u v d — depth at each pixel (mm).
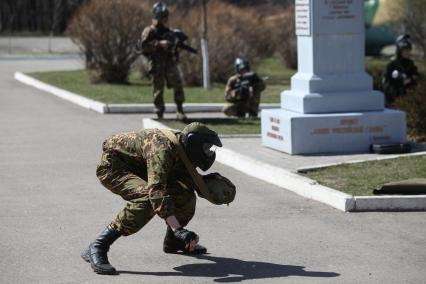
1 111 25203
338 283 9078
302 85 17188
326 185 13547
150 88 31516
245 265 9805
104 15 33094
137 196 9391
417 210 12367
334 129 16703
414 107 18891
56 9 72312
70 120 23219
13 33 75062
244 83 22922
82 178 15211
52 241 10914
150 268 9703
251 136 19250
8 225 11781
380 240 10828
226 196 9562
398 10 40531
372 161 15422
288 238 11000
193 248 9344
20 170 15992
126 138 9516
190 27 33281
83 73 38062
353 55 17172
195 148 9211
